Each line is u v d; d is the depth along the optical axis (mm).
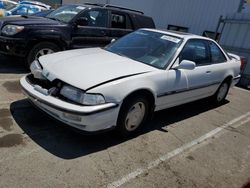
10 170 2721
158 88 3812
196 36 4844
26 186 2553
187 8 13938
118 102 3270
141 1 16266
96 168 2980
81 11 6328
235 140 4355
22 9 15461
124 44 4633
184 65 4016
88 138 3551
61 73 3387
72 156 3117
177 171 3213
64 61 3727
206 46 5035
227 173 3379
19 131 3449
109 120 3268
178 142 3916
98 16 6613
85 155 3178
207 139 4199
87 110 3033
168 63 4082
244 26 9195
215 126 4773
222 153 3854
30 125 3635
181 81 4203
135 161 3242
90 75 3320
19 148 3102
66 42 6117
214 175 3285
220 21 10062
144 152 3471
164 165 3277
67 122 3156
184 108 5406
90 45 6570
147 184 2885
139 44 4484
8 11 14242
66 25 6066
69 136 3523
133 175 2984
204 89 5004
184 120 4770
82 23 6273
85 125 3100
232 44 9578
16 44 5547
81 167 2951
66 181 2705
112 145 3488
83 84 3154
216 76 5203
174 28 14695
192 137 4168
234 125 4984
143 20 7586
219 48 5484
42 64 3748
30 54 5801
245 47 9148
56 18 6516
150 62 4062
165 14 15094
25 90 3541
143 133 3959
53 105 3137
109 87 3203
